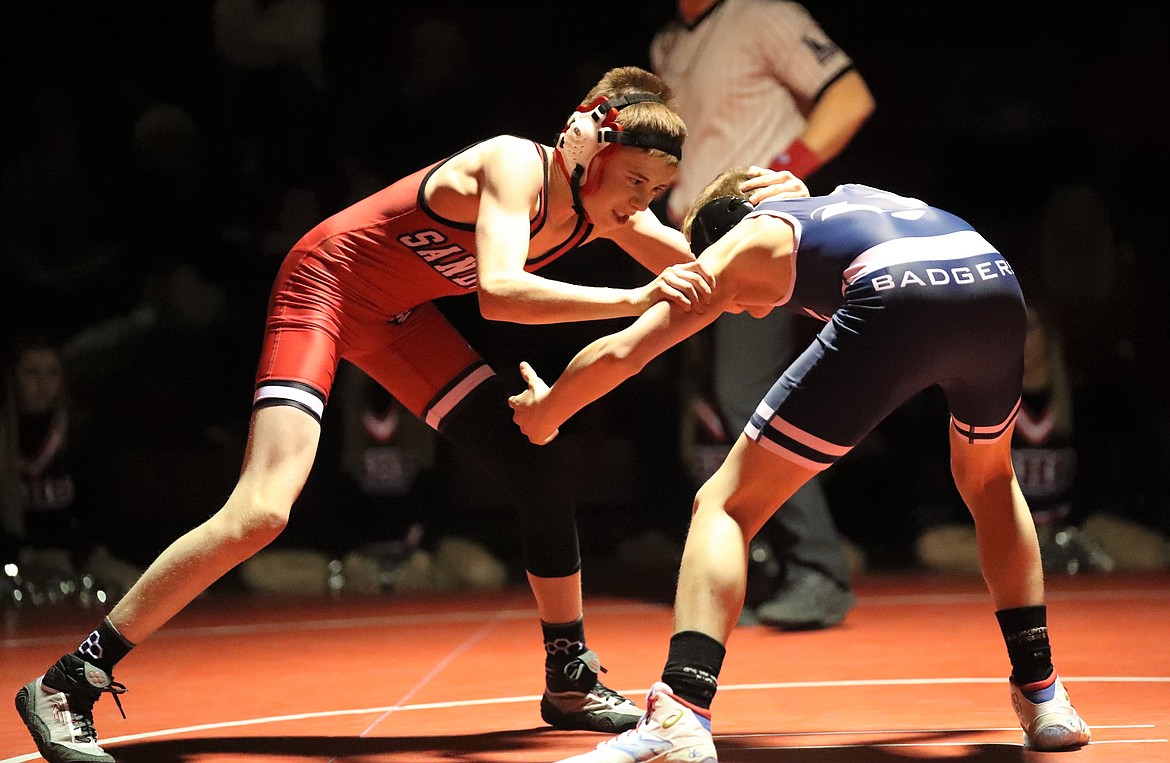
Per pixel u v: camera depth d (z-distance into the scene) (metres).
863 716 8.11
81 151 24.61
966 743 7.22
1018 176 26.16
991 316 6.68
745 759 6.92
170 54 26.30
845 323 6.63
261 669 10.84
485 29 28.05
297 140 25.17
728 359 12.77
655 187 7.80
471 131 25.39
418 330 8.49
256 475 7.48
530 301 7.17
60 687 7.21
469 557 18.62
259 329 22.53
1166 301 23.41
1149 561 18.59
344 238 8.16
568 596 8.16
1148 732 7.38
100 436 21.17
